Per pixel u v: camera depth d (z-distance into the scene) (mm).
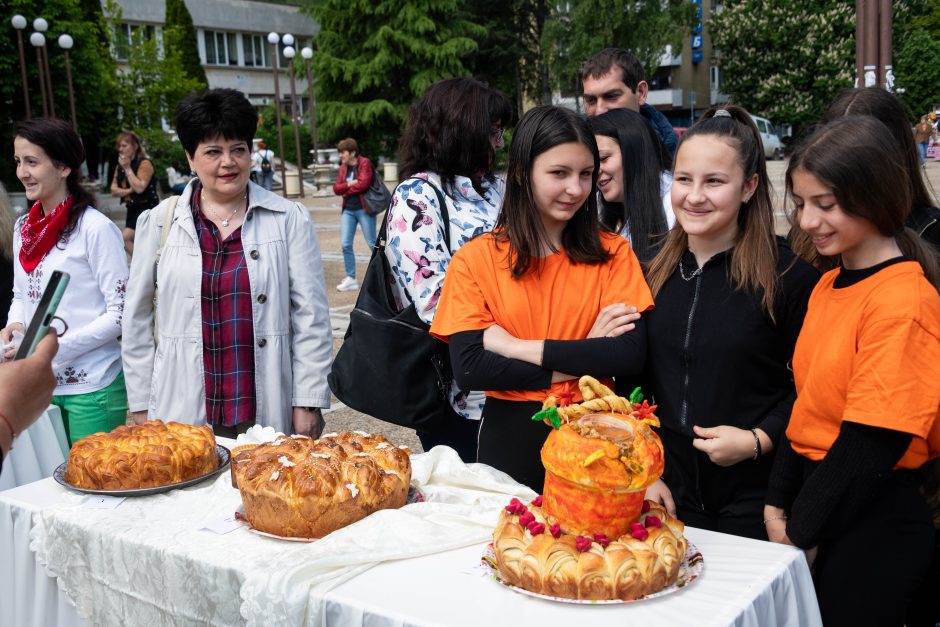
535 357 2084
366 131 31656
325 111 30859
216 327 2885
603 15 28219
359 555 1712
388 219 2742
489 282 2201
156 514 2072
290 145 29750
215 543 1879
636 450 1594
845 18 32062
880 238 1848
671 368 2201
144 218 2977
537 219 2145
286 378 3000
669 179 3102
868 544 1847
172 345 2900
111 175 24891
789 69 33125
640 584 1540
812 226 1851
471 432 2850
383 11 30312
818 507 1792
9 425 1323
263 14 41781
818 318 1927
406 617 1508
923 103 32062
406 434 4910
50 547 2078
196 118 2760
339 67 31031
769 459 2121
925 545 1864
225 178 2826
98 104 21938
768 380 2139
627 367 2117
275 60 23047
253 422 2941
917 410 1704
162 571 1867
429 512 1921
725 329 2121
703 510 2197
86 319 3225
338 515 1872
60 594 2113
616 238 2307
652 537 1621
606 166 2920
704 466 2168
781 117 33094
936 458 1966
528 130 2096
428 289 2629
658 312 2234
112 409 3299
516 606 1543
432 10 30297
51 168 3176
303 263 3020
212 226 2938
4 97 20328
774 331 2121
